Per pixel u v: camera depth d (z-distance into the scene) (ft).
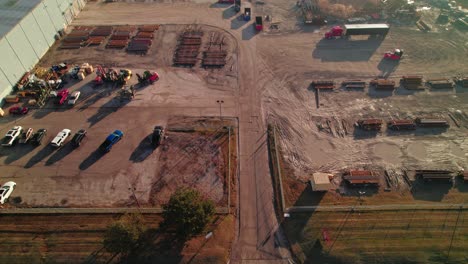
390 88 220.02
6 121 197.67
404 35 266.36
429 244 147.13
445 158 183.11
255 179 171.42
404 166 179.01
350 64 239.09
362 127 196.24
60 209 156.56
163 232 148.66
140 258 140.97
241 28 270.67
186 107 206.90
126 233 130.62
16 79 217.77
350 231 150.92
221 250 144.66
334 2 300.40
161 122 197.67
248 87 220.84
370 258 142.92
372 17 282.56
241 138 190.39
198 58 241.55
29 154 180.75
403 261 142.61
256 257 144.15
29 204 159.84
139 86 220.02
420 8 299.58
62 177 170.50
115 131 187.01
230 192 165.27
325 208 158.92
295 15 287.48
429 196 166.09
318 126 198.29
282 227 153.58
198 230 135.03
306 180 171.73
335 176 174.09
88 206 159.12
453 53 249.14
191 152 182.09
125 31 264.11
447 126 198.39
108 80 221.25
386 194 166.81
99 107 206.39
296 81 225.97
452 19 284.82
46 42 245.45
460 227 153.07
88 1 302.66
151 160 178.19
